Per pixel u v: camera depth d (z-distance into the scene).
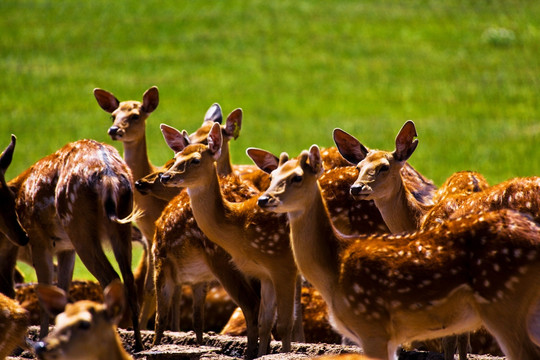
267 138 39.84
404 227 12.27
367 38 60.91
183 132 13.81
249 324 12.61
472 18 63.97
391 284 9.66
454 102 47.25
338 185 13.30
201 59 55.78
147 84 49.97
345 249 10.13
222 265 12.65
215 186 12.05
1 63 51.59
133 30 60.06
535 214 11.12
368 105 47.66
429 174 30.61
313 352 12.15
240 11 66.06
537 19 62.88
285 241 11.95
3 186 13.09
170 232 13.30
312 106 47.44
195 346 12.44
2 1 63.69
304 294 15.16
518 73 52.50
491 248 9.30
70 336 7.63
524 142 37.12
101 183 12.58
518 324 9.25
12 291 13.98
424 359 11.60
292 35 61.44
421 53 57.44
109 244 12.81
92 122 41.19
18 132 38.84
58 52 54.53
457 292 9.48
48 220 13.48
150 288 15.17
